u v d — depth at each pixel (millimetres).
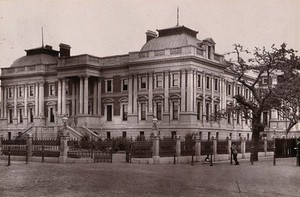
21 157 36500
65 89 71812
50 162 34031
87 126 66375
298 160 32875
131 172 25484
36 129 68500
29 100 78000
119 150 46656
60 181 20547
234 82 72125
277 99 44656
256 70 46875
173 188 18531
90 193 16734
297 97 45688
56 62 79438
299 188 19188
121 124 66938
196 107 60250
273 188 19109
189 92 58906
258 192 17875
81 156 35781
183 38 63781
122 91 67500
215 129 64188
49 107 75812
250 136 78000
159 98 62094
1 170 26281
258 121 41438
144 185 19328
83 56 68375
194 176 23734
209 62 62719
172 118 60906
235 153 34531
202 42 62938
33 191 17188
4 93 81750
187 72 59312
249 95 78438
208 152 39500
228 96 70688
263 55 41812
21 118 79500
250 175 24766
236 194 17172
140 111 64688
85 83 67688
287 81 44188
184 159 36531
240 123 74375
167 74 61406
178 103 60188
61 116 69438
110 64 69000
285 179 22734
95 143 36656
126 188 18250
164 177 22906
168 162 35125
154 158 34000
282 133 74438
